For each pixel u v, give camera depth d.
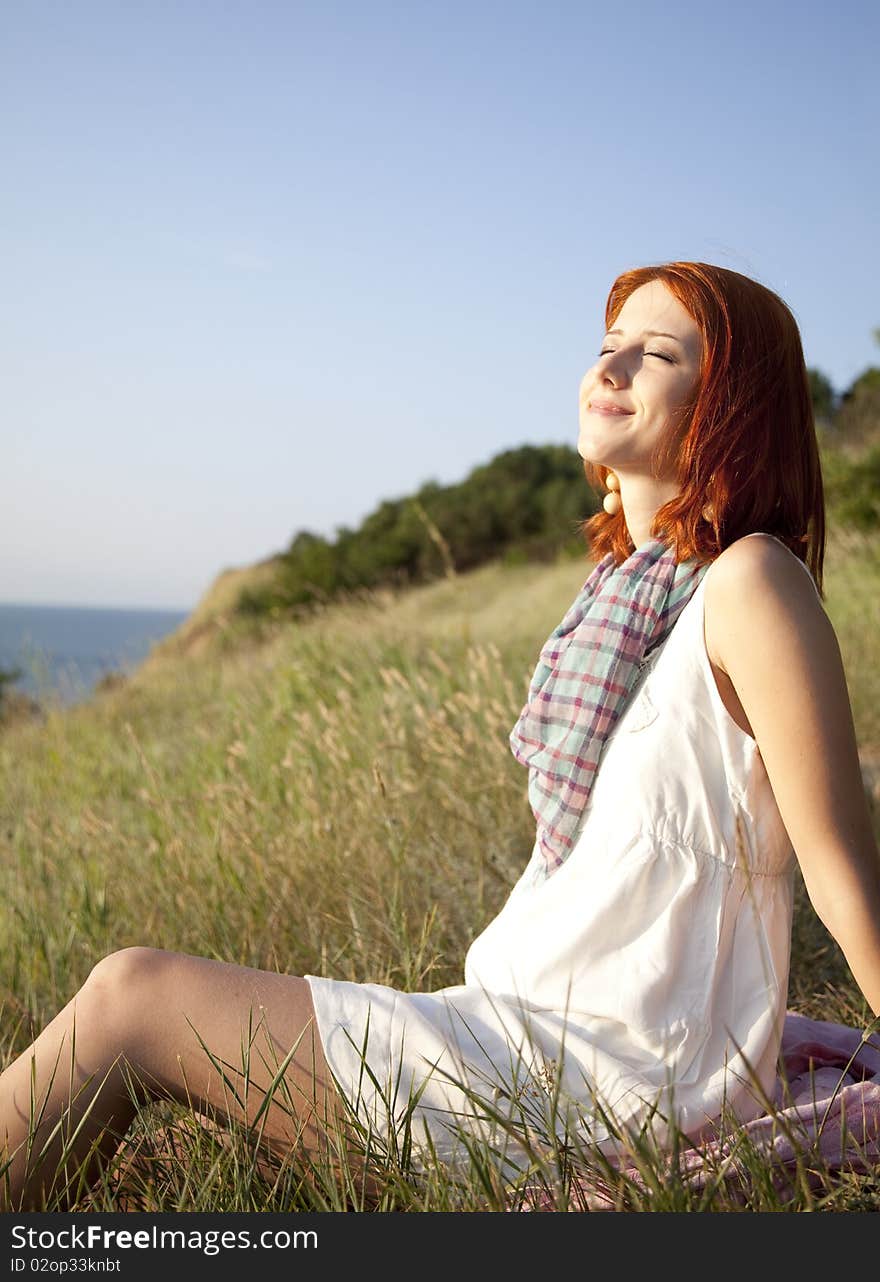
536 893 1.60
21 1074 1.50
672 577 1.59
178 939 3.03
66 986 2.82
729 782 1.51
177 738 7.13
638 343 1.69
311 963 2.71
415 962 2.35
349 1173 1.45
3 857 4.18
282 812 3.88
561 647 1.71
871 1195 1.37
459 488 30.02
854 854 1.41
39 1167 1.46
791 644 1.45
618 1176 1.34
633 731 1.55
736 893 1.51
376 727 4.50
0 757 6.81
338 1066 1.49
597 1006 1.49
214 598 26.25
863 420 18.91
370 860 3.09
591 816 1.58
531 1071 1.45
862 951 1.39
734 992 1.50
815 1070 1.67
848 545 10.98
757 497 1.62
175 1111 1.65
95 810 4.90
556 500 26.59
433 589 18.64
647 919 1.50
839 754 1.43
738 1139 1.37
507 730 3.75
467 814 3.28
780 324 1.67
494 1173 1.41
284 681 6.58
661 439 1.67
